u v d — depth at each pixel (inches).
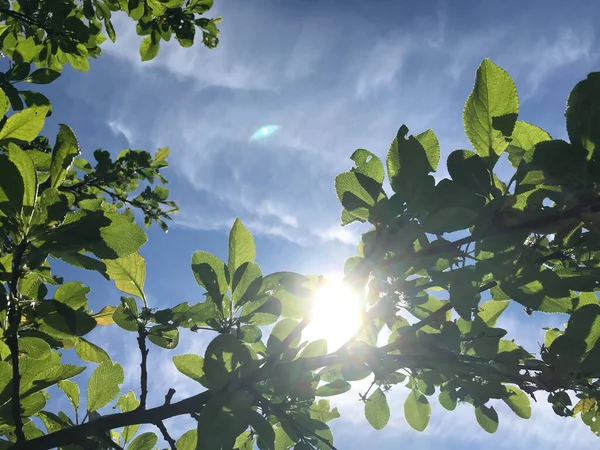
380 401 20.0
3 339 15.8
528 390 16.4
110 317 19.9
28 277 16.4
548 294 15.5
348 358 16.4
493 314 19.3
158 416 16.2
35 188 14.9
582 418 19.0
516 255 15.5
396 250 15.7
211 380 15.5
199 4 36.6
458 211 14.9
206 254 17.7
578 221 15.1
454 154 15.5
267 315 17.8
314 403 19.7
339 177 16.6
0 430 18.0
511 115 15.3
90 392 19.0
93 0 35.1
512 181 15.2
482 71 15.5
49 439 15.6
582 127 14.5
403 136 15.7
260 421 15.6
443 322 17.3
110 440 16.0
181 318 17.4
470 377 16.8
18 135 18.3
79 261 15.3
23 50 32.6
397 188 15.7
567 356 16.0
